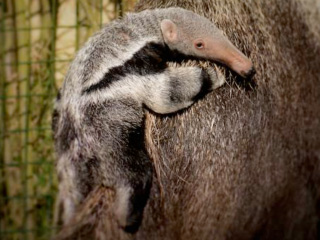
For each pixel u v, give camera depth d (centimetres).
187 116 1010
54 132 1074
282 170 1101
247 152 1048
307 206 1205
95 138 956
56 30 1501
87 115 959
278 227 1155
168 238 1060
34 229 1538
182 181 1031
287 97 1073
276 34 1062
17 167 1558
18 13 1505
